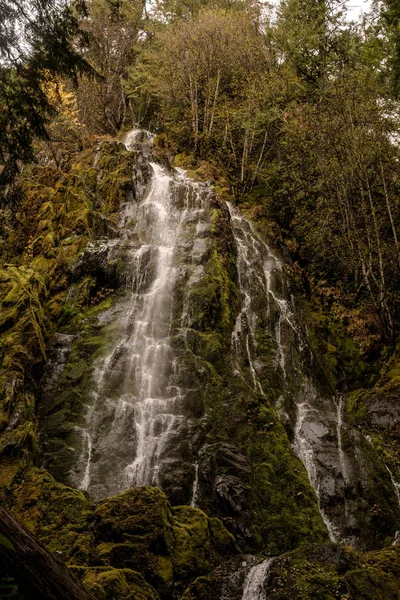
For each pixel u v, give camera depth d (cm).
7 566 383
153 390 1195
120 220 1756
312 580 684
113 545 771
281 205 2094
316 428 1254
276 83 2102
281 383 1372
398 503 1096
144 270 1506
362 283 1673
